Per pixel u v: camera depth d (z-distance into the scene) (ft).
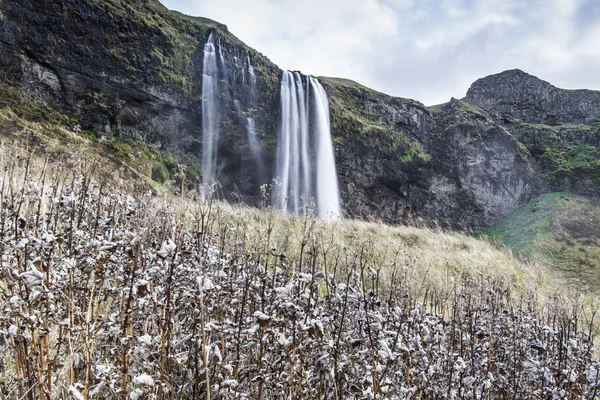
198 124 63.41
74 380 7.30
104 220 9.27
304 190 75.15
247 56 72.74
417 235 40.70
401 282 15.34
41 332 6.59
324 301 9.84
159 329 7.60
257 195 70.59
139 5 59.72
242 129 68.44
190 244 9.50
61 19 50.70
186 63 62.39
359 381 7.22
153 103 57.98
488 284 15.44
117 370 6.73
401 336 8.85
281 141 73.05
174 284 7.16
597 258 66.80
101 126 52.21
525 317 12.66
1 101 44.09
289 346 7.47
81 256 7.27
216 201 18.99
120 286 8.33
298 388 7.53
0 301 7.47
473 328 11.13
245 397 6.97
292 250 16.97
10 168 12.82
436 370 8.62
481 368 9.98
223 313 9.00
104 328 7.25
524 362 9.25
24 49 47.88
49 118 47.52
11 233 8.84
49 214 10.73
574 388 9.63
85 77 52.16
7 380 7.48
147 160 51.47
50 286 6.93
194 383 6.72
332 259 17.43
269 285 9.06
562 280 39.47
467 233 92.84
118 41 55.16
